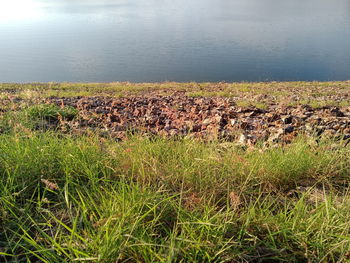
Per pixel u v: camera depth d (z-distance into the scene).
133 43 101.19
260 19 162.75
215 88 19.84
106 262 2.32
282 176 4.04
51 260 2.36
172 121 7.45
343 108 9.83
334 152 4.66
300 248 2.65
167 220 3.04
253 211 2.93
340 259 2.44
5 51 85.06
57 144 4.49
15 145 4.23
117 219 2.66
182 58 63.97
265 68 47.72
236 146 5.11
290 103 10.97
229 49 77.19
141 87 20.39
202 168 3.95
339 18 154.25
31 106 7.93
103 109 9.25
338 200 3.54
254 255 2.63
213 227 2.74
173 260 2.45
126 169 4.04
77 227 2.90
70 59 67.44
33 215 3.15
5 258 2.47
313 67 47.50
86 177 3.86
